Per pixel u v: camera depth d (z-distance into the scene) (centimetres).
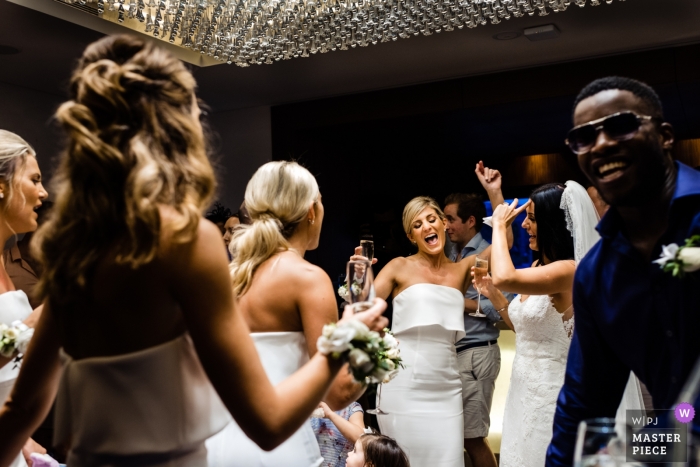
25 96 538
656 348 139
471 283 425
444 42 464
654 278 135
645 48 489
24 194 218
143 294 110
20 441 133
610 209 144
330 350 121
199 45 341
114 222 109
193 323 110
